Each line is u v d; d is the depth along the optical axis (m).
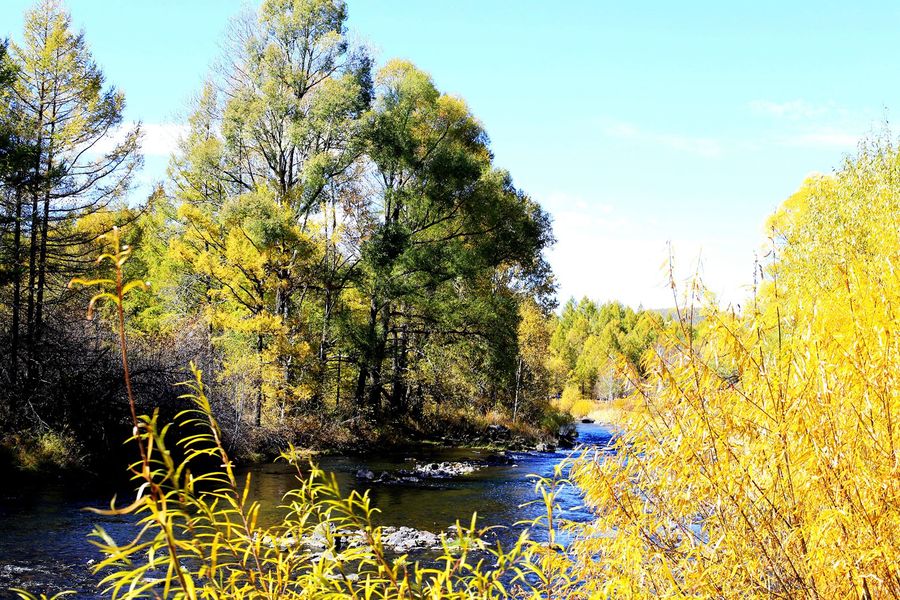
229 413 18.39
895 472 2.78
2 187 16.64
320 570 2.27
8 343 16.56
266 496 12.90
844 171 17.39
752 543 3.00
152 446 1.81
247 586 2.21
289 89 24.27
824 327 3.21
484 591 2.43
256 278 21.67
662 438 3.36
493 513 12.38
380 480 16.69
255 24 25.83
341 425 24.66
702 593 2.99
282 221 21.30
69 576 7.69
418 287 26.31
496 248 28.30
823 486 2.92
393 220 26.19
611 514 3.34
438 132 28.08
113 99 19.31
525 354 34.59
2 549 8.73
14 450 13.95
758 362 3.36
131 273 24.59
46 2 18.58
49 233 20.02
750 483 3.05
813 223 16.28
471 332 27.69
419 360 30.12
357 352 25.88
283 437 21.00
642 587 3.16
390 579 2.28
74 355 16.58
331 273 24.33
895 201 15.05
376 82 26.81
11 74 16.50
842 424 2.99
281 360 21.91
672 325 3.47
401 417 29.22
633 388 3.46
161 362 17.19
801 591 2.84
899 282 3.32
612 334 68.12
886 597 2.68
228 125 23.48
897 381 2.96
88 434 15.60
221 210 22.33
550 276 36.69
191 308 24.45
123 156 19.69
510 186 30.88
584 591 3.14
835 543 2.83
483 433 30.89
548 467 20.62
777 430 3.08
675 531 3.35
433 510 12.73
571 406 55.41
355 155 24.53
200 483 14.10
